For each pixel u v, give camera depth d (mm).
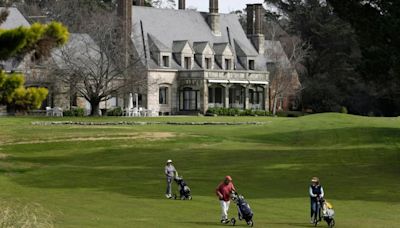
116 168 70000
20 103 32219
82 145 89250
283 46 197500
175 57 165875
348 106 191500
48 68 133875
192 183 59281
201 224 40250
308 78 194875
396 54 70750
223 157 77875
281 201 50188
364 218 43406
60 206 46938
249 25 184500
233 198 40250
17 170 68125
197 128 113750
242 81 168125
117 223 40094
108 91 140250
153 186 57750
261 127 114875
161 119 132625
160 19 168125
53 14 174000
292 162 73000
